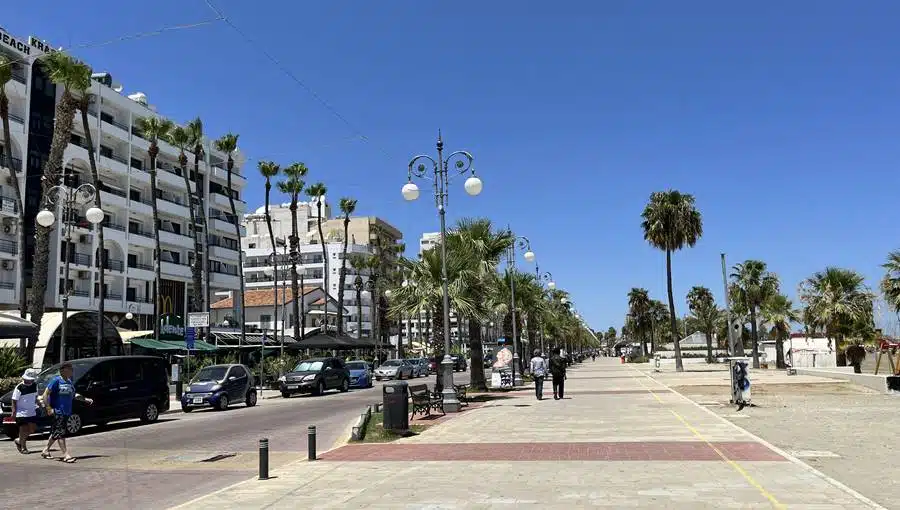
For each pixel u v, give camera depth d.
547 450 11.63
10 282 46.41
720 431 13.78
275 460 12.28
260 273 112.56
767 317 55.62
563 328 73.56
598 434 13.72
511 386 30.52
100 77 60.16
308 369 34.06
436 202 21.33
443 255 21.19
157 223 46.72
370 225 116.00
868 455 10.62
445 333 20.72
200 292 48.62
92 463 12.27
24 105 47.91
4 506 8.54
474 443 12.86
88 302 51.59
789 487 8.04
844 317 42.22
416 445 12.83
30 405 13.92
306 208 120.56
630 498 7.58
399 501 7.77
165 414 24.23
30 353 27.22
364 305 108.69
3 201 45.78
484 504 7.46
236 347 44.72
